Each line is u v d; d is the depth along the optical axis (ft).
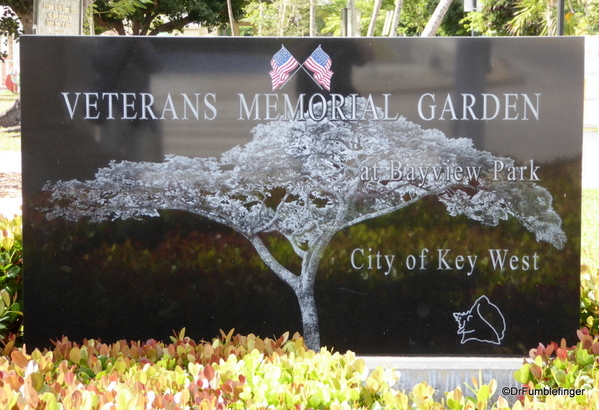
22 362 10.69
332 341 13.64
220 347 11.98
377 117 13.32
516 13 52.39
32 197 13.32
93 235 13.44
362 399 10.28
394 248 13.51
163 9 79.41
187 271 13.57
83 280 13.50
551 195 13.29
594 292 14.57
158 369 10.83
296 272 13.57
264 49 13.25
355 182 13.43
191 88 13.28
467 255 13.46
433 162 13.34
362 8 71.15
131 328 13.61
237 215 13.50
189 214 13.48
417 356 13.64
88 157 13.29
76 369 11.43
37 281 13.46
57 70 13.15
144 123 13.29
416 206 13.43
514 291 13.50
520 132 13.23
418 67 13.21
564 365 11.10
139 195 13.42
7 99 85.92
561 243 13.35
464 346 13.58
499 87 13.17
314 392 9.77
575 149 13.19
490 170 13.32
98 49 13.15
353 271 13.56
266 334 13.65
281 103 13.33
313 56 13.25
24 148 13.21
